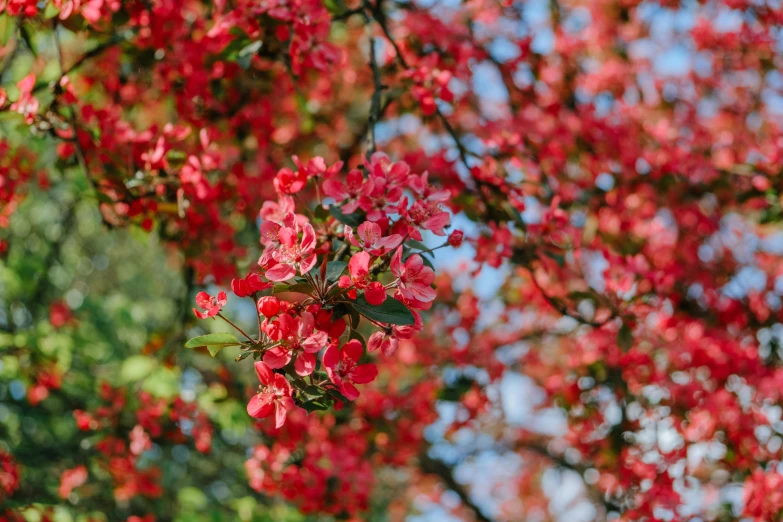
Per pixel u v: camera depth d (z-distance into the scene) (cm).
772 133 728
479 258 400
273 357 219
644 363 560
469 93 631
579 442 579
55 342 648
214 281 500
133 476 628
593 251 561
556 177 613
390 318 221
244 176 484
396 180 263
